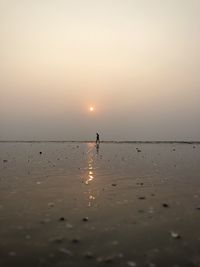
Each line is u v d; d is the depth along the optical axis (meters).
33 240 10.52
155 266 8.50
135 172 29.17
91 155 56.62
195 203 16.12
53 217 13.44
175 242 10.33
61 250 9.62
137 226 12.17
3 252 9.47
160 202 16.42
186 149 87.94
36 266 8.50
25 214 13.89
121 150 80.25
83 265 8.56
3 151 73.81
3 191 19.19
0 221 12.74
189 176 26.36
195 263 8.67
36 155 56.16
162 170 30.88
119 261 8.83
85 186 21.31
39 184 21.95
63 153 63.97
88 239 10.64
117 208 15.12
